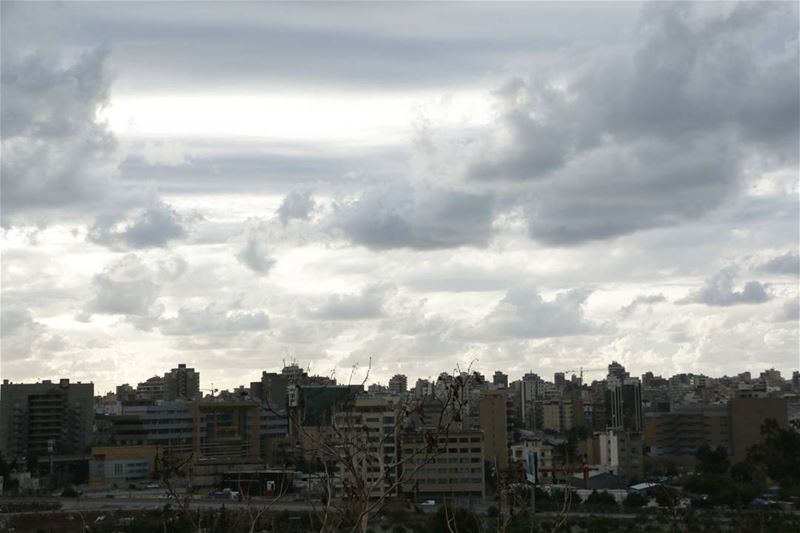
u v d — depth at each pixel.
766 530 126.50
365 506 27.52
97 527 97.94
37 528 130.88
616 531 129.12
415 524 106.88
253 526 34.69
